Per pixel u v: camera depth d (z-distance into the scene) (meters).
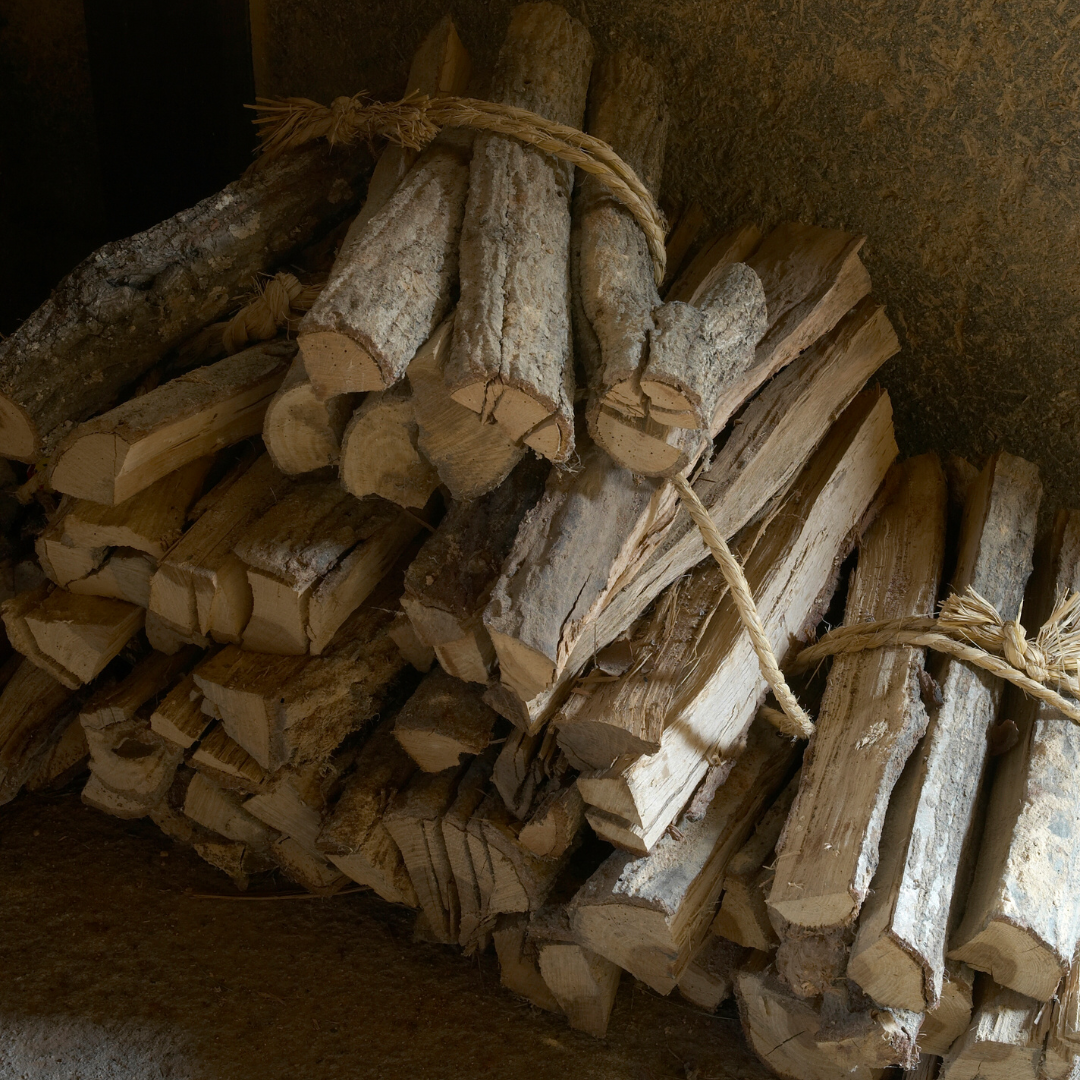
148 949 1.30
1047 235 1.42
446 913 1.29
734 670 1.17
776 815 1.20
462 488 1.11
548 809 1.14
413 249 1.10
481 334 1.04
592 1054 1.24
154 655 1.30
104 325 1.21
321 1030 1.24
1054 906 1.07
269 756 1.20
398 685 1.29
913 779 1.13
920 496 1.41
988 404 1.53
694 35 1.48
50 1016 1.24
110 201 1.78
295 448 1.17
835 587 1.36
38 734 1.38
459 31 1.61
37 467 1.31
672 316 1.08
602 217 1.18
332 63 1.70
